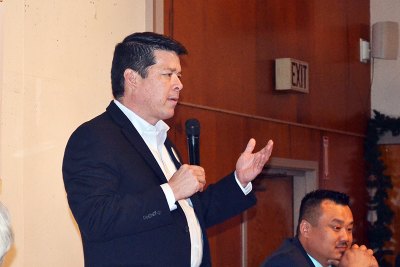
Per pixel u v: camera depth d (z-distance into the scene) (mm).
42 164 3764
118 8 4312
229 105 5266
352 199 6840
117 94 2945
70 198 2646
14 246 3584
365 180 7074
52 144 3826
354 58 6984
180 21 4816
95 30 4148
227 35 5277
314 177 6266
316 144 6332
